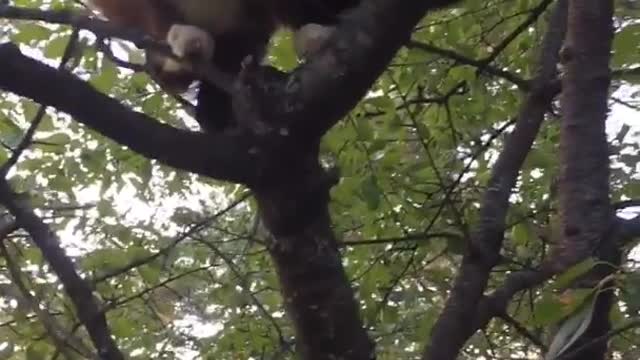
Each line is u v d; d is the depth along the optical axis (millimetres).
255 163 3098
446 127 5484
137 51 4352
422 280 5547
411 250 5148
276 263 3338
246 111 3086
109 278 4539
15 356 4637
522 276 3629
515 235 4758
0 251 3797
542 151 5188
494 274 5117
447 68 5320
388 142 5141
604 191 3488
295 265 3291
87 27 3088
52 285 4359
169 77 4180
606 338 2938
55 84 2887
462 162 5316
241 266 5617
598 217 3432
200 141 3041
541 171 5434
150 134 2990
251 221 5586
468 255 3723
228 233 5020
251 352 5910
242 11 4203
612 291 2941
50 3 4895
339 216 5500
